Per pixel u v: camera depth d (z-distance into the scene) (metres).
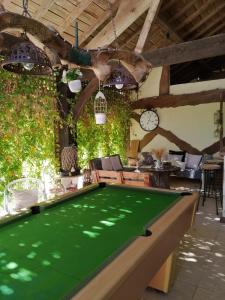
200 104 7.34
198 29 6.54
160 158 6.54
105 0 4.10
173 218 1.95
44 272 1.32
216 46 4.14
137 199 2.69
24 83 4.50
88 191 2.99
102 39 4.68
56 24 4.19
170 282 2.42
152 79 7.98
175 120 7.75
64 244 1.65
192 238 3.59
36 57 1.81
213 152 7.21
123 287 1.23
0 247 1.62
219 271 2.75
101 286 1.12
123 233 1.81
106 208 2.41
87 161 6.59
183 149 7.65
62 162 5.13
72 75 3.81
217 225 4.05
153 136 8.11
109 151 7.45
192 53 4.31
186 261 2.96
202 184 5.95
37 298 1.10
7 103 4.24
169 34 6.16
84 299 1.03
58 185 4.70
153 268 1.58
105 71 2.56
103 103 4.66
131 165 7.28
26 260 1.45
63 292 1.14
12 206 3.32
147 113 8.12
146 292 2.41
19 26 1.63
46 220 2.11
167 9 5.38
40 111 4.86
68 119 5.42
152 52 4.59
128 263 1.30
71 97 5.48
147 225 1.82
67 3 3.86
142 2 4.27
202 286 2.49
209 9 5.68
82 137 6.43
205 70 9.96
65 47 1.99
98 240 1.70
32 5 3.69
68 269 1.34
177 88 7.62
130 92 8.30
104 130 7.23
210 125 7.23
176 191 2.83
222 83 6.98
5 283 1.22
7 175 4.32
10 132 4.34
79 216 2.20
